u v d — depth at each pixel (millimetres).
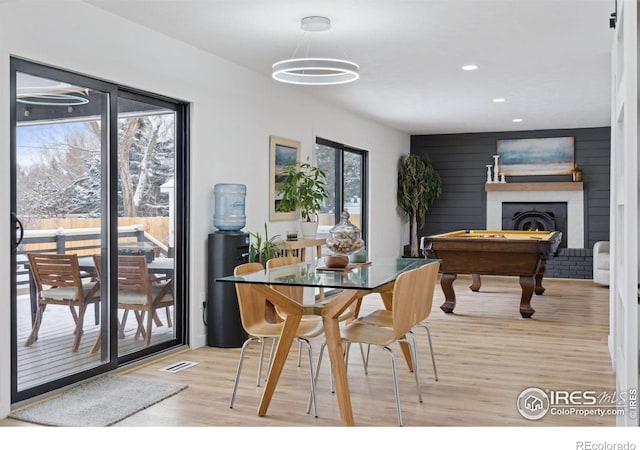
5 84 3449
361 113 8672
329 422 3398
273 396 3869
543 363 4715
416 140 11312
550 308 7297
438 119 9305
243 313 3711
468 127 10250
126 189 4598
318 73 5715
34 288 3797
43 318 3869
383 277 3406
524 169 10648
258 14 4340
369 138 9312
